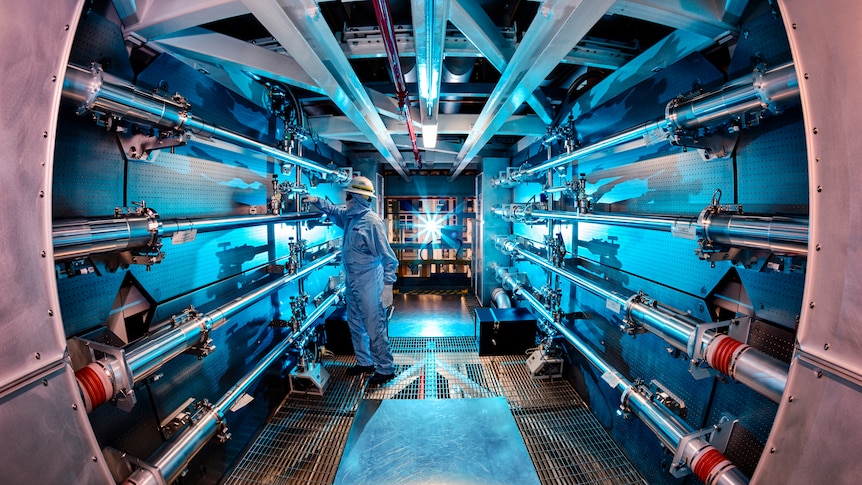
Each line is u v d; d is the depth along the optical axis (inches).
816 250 31.1
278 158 102.6
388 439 92.0
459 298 257.8
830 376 30.1
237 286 94.0
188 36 66.4
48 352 33.3
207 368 80.6
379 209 233.8
